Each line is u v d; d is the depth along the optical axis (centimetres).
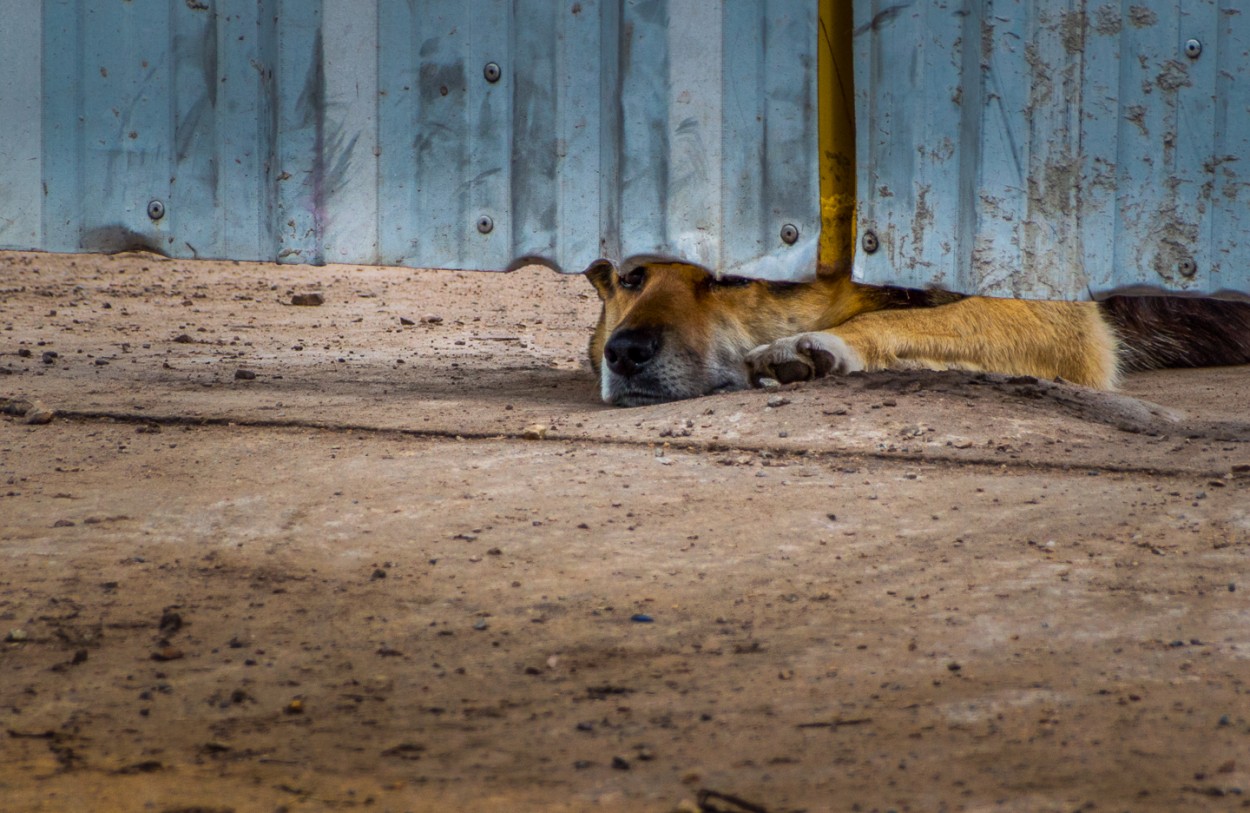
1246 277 1281
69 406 1318
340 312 2566
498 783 510
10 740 559
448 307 2712
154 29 1467
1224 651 642
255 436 1193
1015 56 1298
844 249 1409
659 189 1388
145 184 1489
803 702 589
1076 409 1251
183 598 749
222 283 2948
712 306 1467
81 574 790
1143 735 541
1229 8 1255
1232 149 1270
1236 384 1759
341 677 632
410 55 1429
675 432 1166
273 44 1448
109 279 2917
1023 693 593
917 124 1323
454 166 1435
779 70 1349
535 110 1409
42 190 1496
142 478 1031
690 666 641
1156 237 1299
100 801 496
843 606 728
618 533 875
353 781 514
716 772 515
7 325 2162
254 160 1470
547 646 673
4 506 944
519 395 1502
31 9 1474
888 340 1399
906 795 488
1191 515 894
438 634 692
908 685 608
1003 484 991
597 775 516
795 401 1230
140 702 602
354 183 1455
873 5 1319
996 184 1316
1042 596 736
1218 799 479
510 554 830
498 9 1405
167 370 1675
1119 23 1278
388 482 1011
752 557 822
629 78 1378
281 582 777
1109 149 1295
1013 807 475
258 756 540
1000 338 1467
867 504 937
